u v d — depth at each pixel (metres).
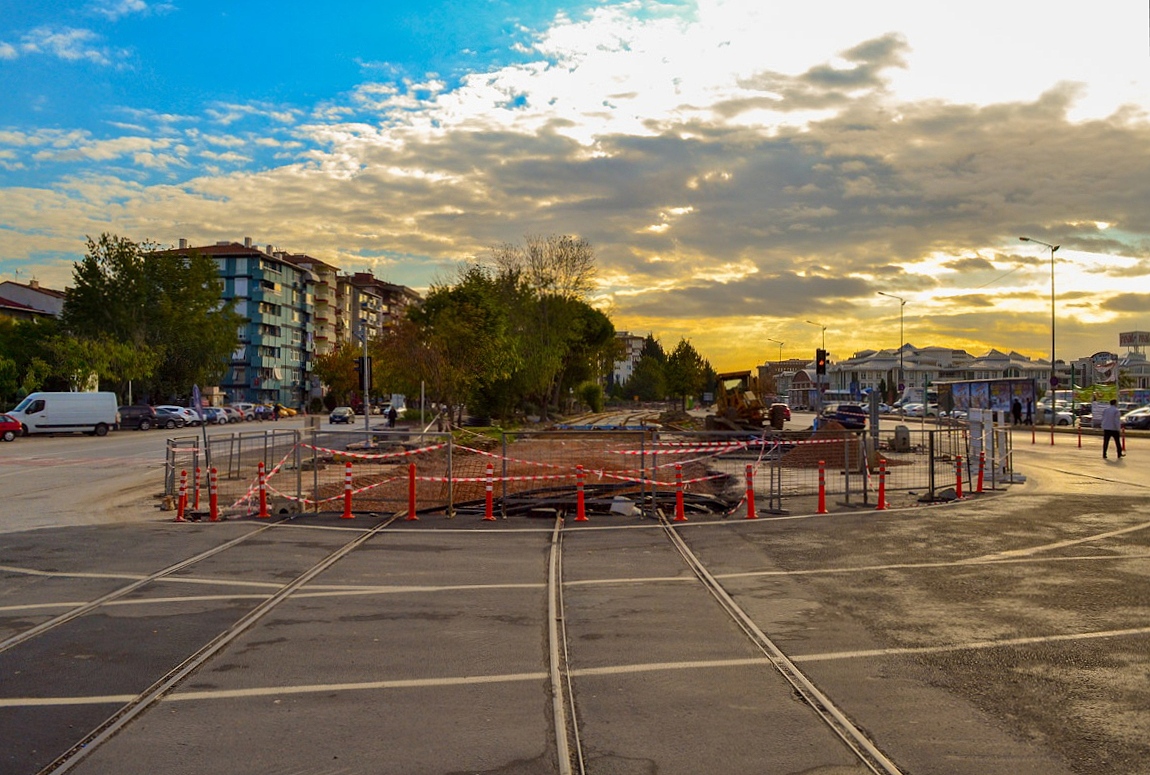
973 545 13.05
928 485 20.77
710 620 8.64
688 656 7.37
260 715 5.95
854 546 13.12
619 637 8.00
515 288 68.75
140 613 8.98
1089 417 61.78
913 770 4.99
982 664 7.05
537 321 69.56
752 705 6.11
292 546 13.32
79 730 5.69
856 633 8.07
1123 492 20.22
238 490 21.31
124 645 7.75
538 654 7.45
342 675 6.87
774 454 20.73
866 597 9.63
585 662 7.20
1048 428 57.78
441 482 20.08
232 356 111.75
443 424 41.94
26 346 63.75
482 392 53.91
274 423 79.50
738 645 7.70
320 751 5.31
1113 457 31.94
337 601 9.56
